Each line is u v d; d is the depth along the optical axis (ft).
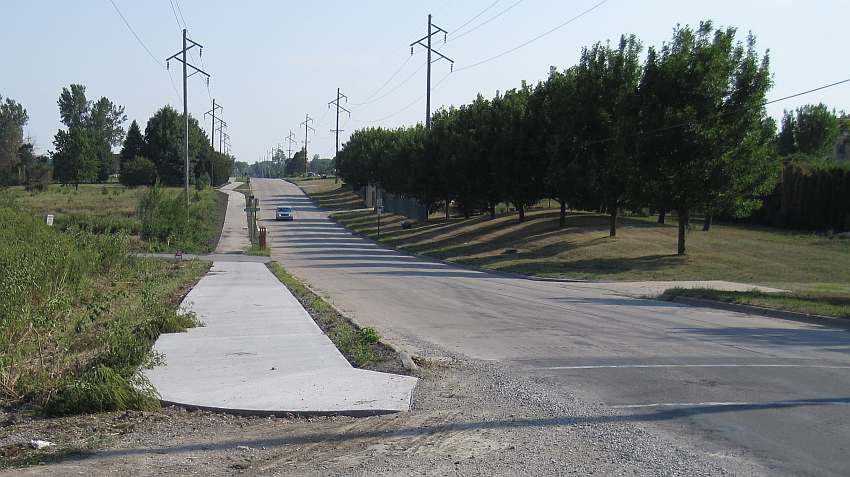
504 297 77.77
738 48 116.98
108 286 74.90
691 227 156.87
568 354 39.88
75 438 23.41
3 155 313.53
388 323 53.88
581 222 164.55
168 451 22.03
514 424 24.95
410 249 174.29
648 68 119.96
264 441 23.11
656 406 27.50
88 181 382.42
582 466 20.40
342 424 25.22
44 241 74.18
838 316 58.80
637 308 69.21
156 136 378.32
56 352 36.99
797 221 179.83
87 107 509.76
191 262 120.06
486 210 200.54
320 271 117.80
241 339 42.32
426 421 25.43
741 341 45.96
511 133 163.94
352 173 326.24
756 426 24.57
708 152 113.39
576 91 144.46
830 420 25.39
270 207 313.32
